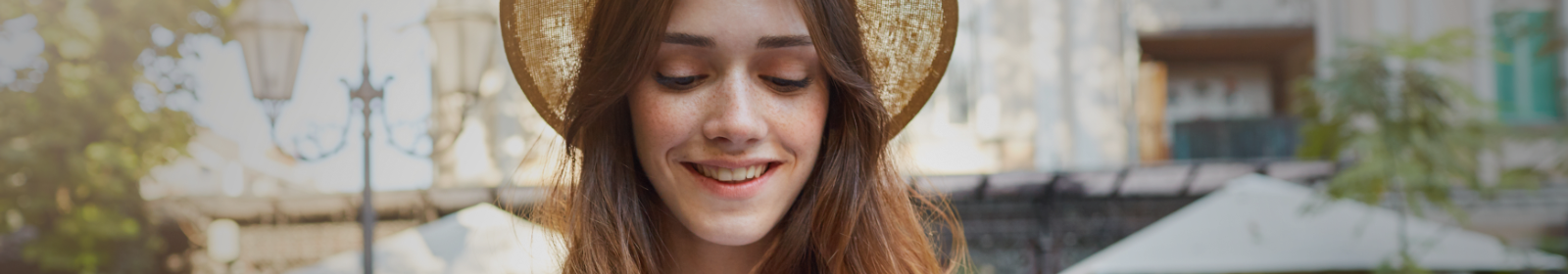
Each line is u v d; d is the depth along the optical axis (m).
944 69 0.84
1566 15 8.02
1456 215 5.00
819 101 0.74
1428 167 4.98
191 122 5.55
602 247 0.78
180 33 5.28
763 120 0.70
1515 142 6.38
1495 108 5.24
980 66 8.05
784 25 0.70
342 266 4.08
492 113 6.61
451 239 4.05
